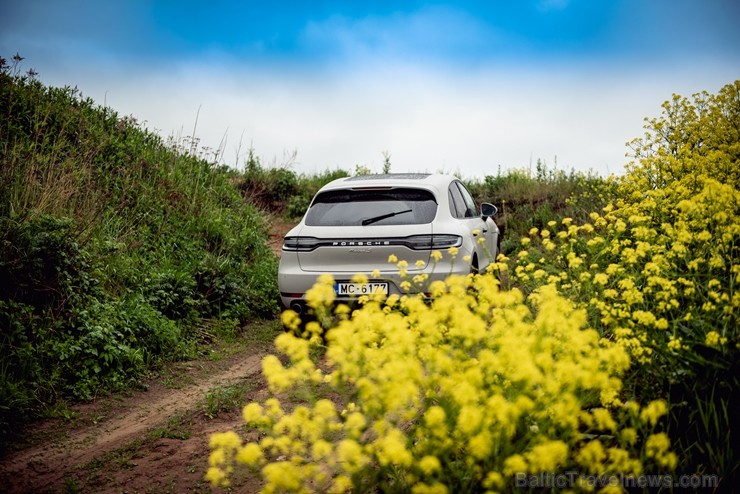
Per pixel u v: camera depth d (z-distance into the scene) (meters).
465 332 2.49
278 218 14.02
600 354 2.42
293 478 2.28
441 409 2.19
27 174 6.96
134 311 5.74
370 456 2.49
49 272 5.39
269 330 6.84
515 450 2.37
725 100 6.79
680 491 2.66
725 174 5.36
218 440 2.44
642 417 2.27
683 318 3.19
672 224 4.81
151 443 3.98
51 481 3.49
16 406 4.18
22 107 9.14
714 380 2.92
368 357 2.55
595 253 4.74
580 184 10.78
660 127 6.77
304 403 4.46
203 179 10.55
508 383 2.49
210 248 8.56
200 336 6.37
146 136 10.89
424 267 5.62
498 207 13.18
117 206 7.94
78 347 4.89
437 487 2.09
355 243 5.77
